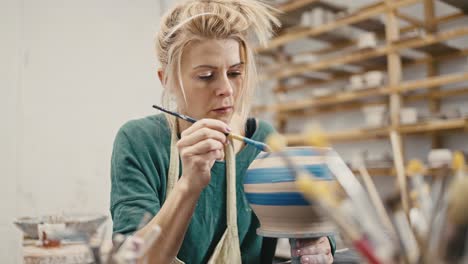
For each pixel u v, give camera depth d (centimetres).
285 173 76
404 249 42
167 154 107
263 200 79
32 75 200
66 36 208
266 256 115
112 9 220
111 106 219
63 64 207
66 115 207
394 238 43
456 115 285
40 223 107
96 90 215
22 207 198
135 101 227
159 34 103
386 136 345
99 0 216
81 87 211
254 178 82
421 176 48
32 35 200
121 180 98
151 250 81
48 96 203
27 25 199
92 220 105
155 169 104
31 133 200
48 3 204
